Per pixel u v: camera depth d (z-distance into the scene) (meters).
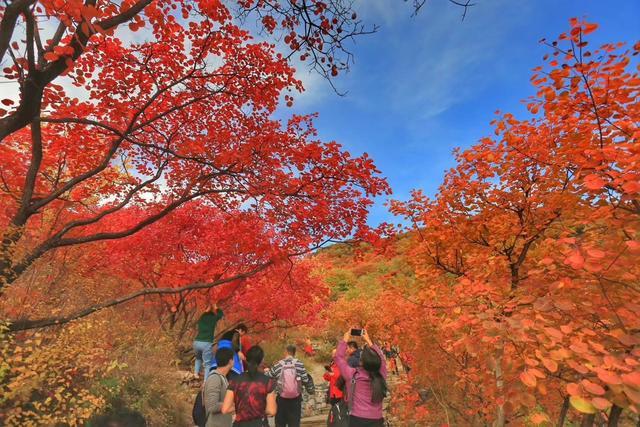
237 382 3.93
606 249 2.99
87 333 5.17
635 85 3.29
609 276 2.94
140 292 6.09
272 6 4.75
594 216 3.50
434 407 7.05
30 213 5.79
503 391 2.87
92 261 9.42
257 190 6.71
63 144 7.13
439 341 6.41
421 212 6.45
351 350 7.23
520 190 5.49
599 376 2.17
